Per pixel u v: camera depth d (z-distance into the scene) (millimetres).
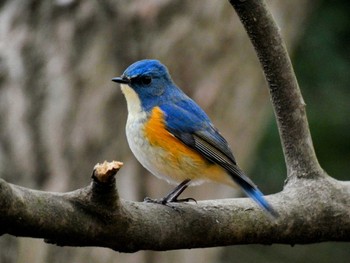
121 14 12688
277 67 7578
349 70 15844
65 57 12688
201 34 12977
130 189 12609
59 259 12320
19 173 12602
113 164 5980
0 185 5531
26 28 12867
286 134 7785
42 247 12289
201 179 8773
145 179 12664
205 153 8633
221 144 8750
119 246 6383
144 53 12750
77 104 12602
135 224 6383
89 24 12695
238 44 13227
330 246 17234
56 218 5887
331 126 15891
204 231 6941
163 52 12828
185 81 13000
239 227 7141
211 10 12992
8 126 12688
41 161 12602
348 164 16094
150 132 8672
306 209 7457
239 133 13562
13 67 12766
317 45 15766
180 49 12906
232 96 13320
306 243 7555
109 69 12648
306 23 15156
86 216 6051
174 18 12852
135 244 6457
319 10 15742
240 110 13445
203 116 8977
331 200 7547
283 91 7680
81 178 12562
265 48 7469
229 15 13102
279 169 16094
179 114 8812
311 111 15867
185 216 6840
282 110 7754
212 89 13109
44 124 12633
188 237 6859
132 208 6496
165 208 6785
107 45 12672
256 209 7230
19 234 5824
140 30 12750
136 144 8797
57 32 12742
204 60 13055
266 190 16234
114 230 6211
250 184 8094
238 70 13320
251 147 13781
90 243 6188
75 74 12633
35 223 5793
